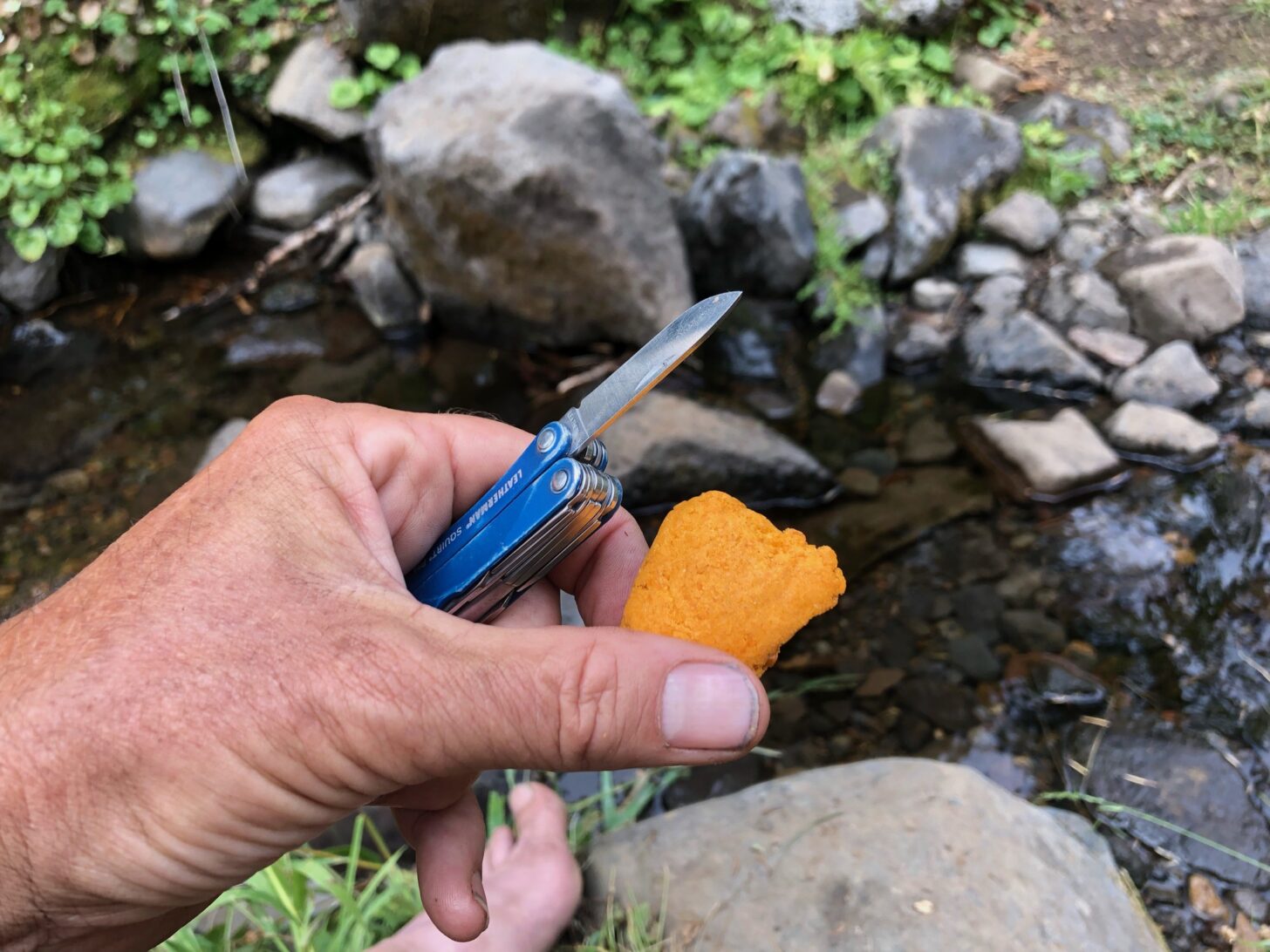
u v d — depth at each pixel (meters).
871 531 0.48
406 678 0.16
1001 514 0.48
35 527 0.51
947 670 0.42
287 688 0.16
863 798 0.32
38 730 0.16
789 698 0.41
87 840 0.16
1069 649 0.42
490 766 0.17
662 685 0.17
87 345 0.62
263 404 0.58
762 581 0.18
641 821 0.35
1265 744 0.39
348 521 0.19
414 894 0.32
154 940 0.19
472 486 0.23
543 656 0.17
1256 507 0.48
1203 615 0.43
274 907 0.32
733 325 0.59
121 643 0.16
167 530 0.18
